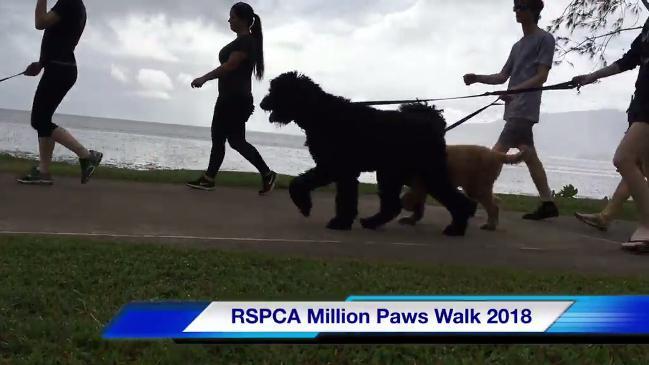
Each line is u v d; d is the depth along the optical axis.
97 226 4.54
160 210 5.43
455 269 3.79
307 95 5.00
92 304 2.77
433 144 5.22
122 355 2.30
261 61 7.02
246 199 6.57
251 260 3.71
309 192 5.40
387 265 3.82
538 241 5.33
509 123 6.24
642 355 2.51
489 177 5.48
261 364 2.29
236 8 6.86
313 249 4.27
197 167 19.98
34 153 17.48
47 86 6.07
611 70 5.20
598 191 32.59
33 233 4.09
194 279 3.28
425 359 2.40
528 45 6.17
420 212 5.87
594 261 4.50
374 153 5.10
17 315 2.58
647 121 4.76
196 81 6.63
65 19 6.05
